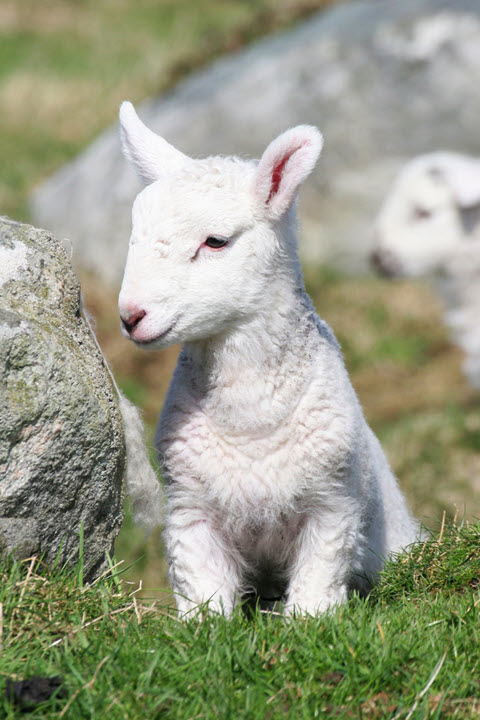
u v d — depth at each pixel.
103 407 4.95
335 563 5.53
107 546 5.32
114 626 4.59
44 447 4.73
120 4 37.41
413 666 4.31
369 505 6.08
